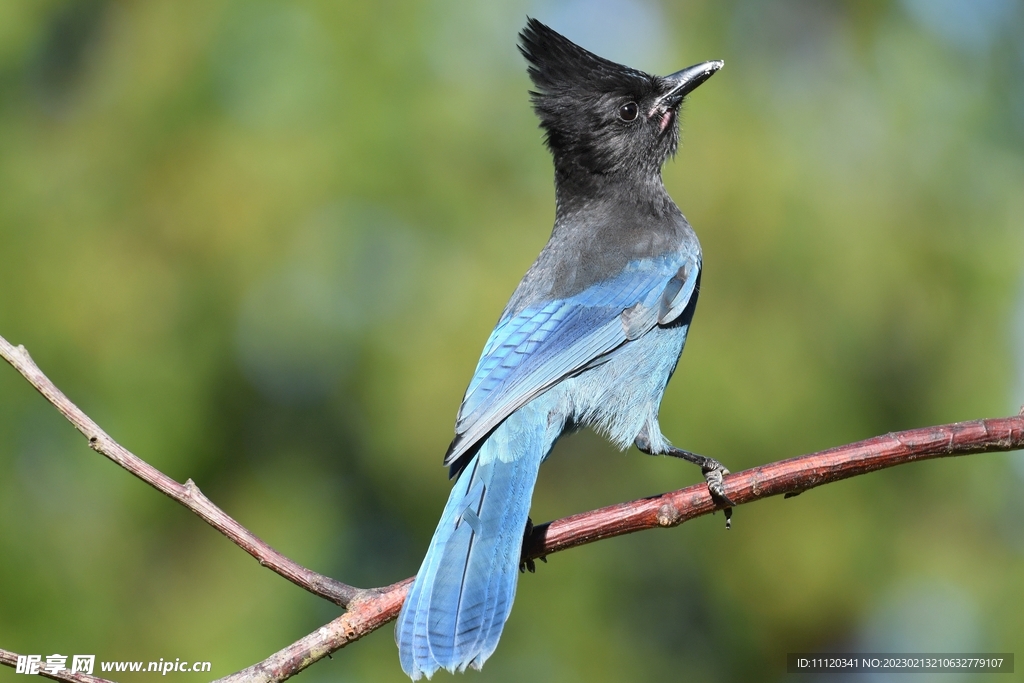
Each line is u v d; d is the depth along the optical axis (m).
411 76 14.20
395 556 14.23
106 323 13.43
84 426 6.48
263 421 14.07
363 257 14.18
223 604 13.13
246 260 13.55
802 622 13.75
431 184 13.95
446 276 13.76
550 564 13.71
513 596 6.69
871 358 13.83
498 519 7.09
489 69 14.70
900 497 13.96
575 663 13.48
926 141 15.09
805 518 13.61
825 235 13.88
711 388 13.20
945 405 13.98
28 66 14.80
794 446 13.30
